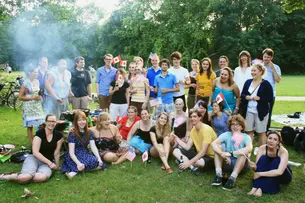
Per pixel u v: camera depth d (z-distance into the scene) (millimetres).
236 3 36062
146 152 5355
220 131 5895
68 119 6055
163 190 4504
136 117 6316
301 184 4707
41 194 4328
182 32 34500
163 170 5270
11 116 10219
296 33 40062
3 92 12820
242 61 6633
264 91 5473
